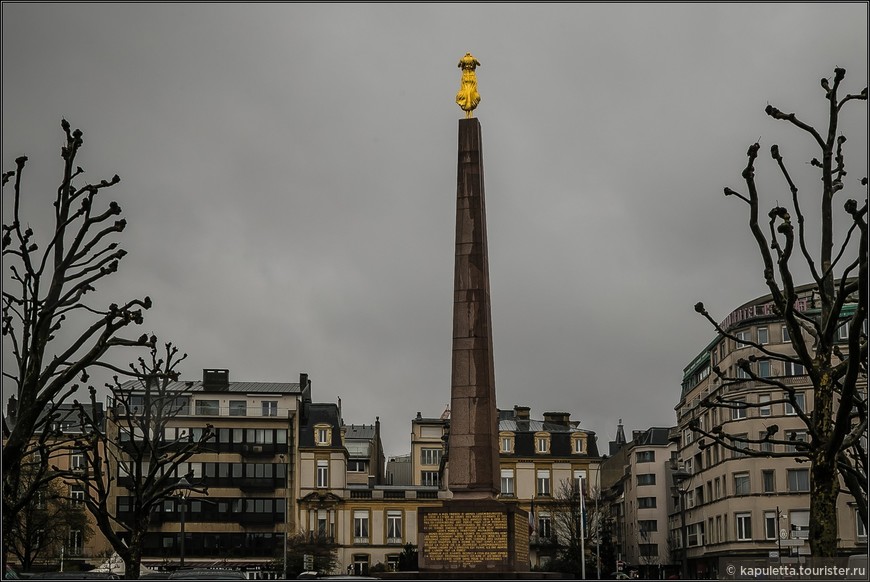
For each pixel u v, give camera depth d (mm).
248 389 108250
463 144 42812
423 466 139375
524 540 43750
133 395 102750
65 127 32156
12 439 29016
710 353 95688
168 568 100688
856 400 30188
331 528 104125
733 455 84562
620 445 147875
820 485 28047
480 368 41531
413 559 99000
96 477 46000
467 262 42125
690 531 99375
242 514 103750
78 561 98312
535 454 109750
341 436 113312
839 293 27906
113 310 31031
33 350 29672
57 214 31719
